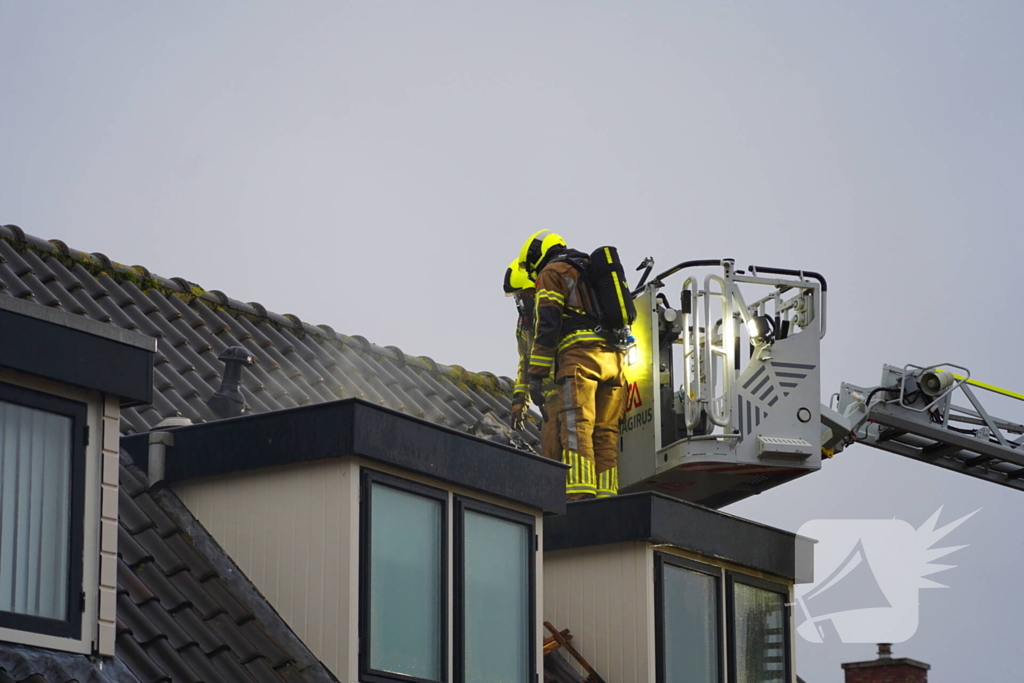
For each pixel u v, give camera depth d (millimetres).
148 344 27016
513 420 43594
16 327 24828
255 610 29781
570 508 37750
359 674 28562
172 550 30906
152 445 32125
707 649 37469
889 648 43250
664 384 44969
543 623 34844
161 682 26672
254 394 43344
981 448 53375
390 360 51750
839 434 51062
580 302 42125
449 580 30781
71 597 25031
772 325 43625
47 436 25359
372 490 29844
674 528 36969
